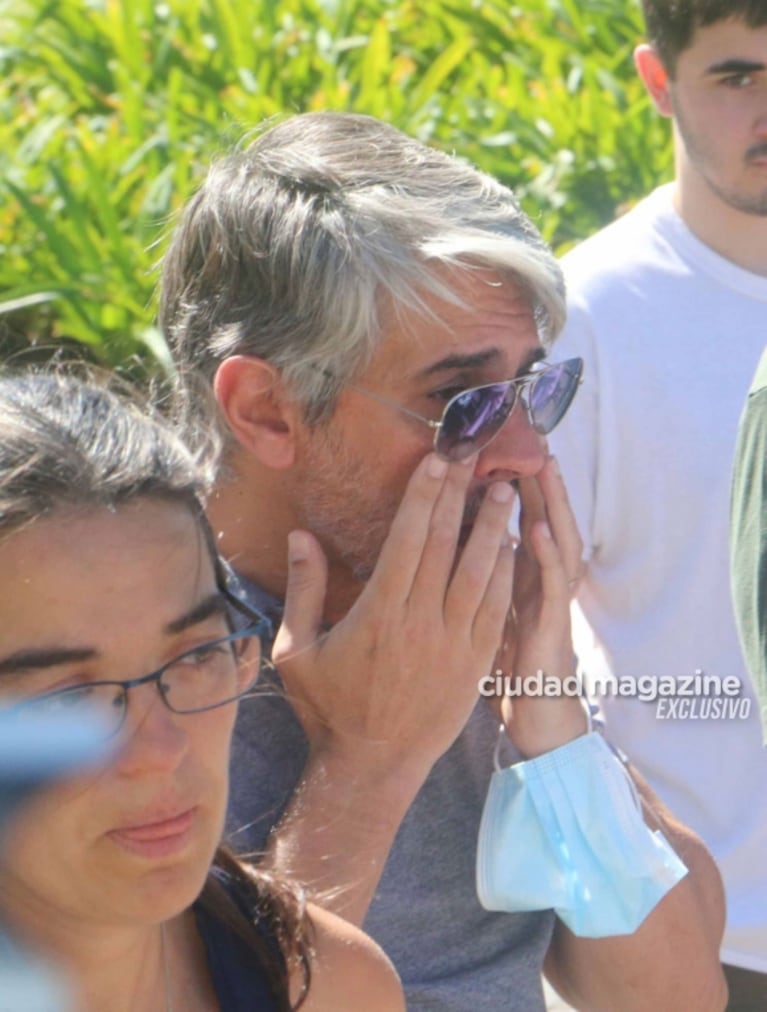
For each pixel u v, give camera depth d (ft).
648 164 67.67
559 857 24.07
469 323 22.91
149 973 17.25
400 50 78.54
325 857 22.09
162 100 74.54
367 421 23.18
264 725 23.72
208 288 24.18
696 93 31.71
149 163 68.74
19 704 15.83
